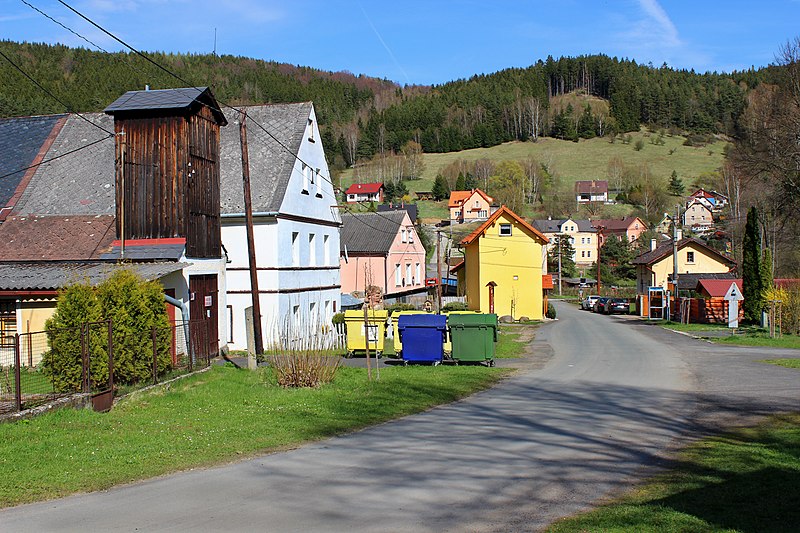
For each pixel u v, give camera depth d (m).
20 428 11.11
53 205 25.19
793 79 42.34
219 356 25.03
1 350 18.08
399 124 188.88
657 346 29.78
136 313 15.66
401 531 6.57
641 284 73.19
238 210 27.97
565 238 107.25
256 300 21.17
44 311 19.84
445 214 127.69
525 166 152.38
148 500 7.70
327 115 171.50
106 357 13.98
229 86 110.81
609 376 19.69
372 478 8.63
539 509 7.29
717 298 47.44
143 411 13.34
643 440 10.98
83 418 12.26
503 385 18.02
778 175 43.09
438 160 177.00
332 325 33.34
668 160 167.88
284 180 28.73
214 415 13.05
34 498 7.82
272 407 13.95
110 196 25.28
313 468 9.20
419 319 22.06
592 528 6.52
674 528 6.43
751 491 7.73
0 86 71.88
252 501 7.62
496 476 8.70
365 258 52.19
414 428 12.16
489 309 51.81
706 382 18.25
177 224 22.77
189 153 23.11
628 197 148.12
